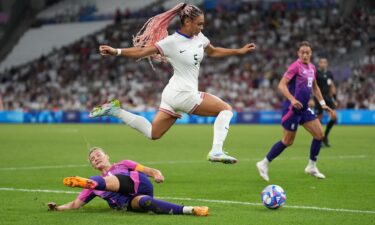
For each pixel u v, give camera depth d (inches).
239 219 763.4
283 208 852.0
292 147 2000.5
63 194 994.1
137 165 809.5
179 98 901.8
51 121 4340.6
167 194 1000.9
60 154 1780.3
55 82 4768.7
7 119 4424.2
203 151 1888.5
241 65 4315.9
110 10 5364.2
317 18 4456.2
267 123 3794.3
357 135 2561.5
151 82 4419.3
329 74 1889.8
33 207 861.2
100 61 4815.5
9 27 5556.1
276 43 4392.2
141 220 748.0
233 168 1408.7
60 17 5561.0
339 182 1141.7
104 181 770.2
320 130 1187.9
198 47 904.3
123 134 2792.8
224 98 4109.3
